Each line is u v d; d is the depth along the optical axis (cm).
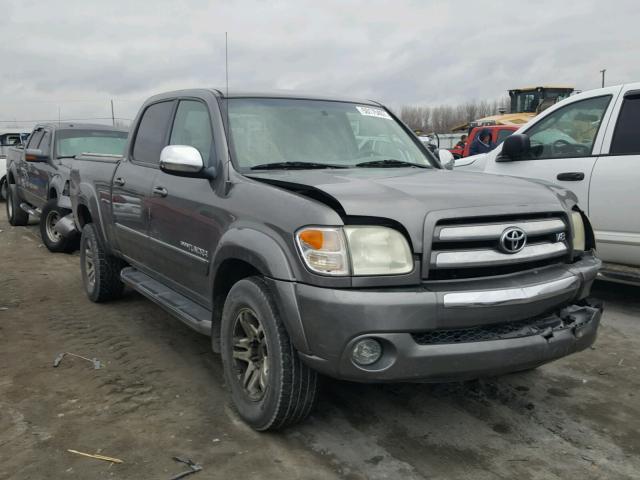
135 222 468
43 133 990
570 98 589
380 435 321
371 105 466
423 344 272
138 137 499
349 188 299
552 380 393
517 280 290
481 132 1515
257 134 382
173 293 438
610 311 546
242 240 312
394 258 273
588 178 537
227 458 297
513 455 301
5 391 376
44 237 863
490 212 288
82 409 351
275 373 299
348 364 271
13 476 281
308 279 277
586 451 305
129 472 285
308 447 308
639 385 385
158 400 363
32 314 543
